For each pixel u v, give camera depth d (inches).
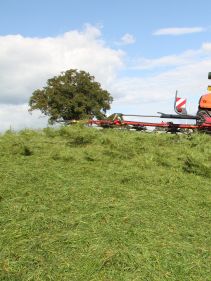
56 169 318.7
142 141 437.7
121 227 210.1
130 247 190.5
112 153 372.8
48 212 227.5
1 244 194.2
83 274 173.5
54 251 187.9
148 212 235.3
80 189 265.4
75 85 1070.4
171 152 395.2
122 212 228.4
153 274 174.4
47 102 1072.8
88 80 1068.5
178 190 287.9
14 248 191.3
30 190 262.4
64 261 181.0
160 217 231.1
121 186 280.7
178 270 179.6
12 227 208.8
